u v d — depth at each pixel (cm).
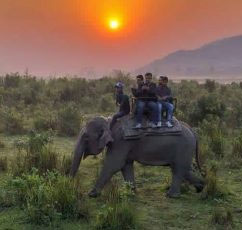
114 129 954
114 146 946
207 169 1164
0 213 845
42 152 1148
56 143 1576
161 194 1001
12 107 2394
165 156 964
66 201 828
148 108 954
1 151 1420
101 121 938
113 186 934
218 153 1384
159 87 996
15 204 882
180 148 966
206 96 2073
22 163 1147
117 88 972
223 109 2072
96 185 945
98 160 1316
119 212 799
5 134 1741
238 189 1051
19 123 1786
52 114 2088
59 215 806
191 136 988
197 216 862
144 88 948
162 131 957
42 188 834
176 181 976
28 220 804
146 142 952
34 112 2217
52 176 912
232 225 814
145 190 1030
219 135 1504
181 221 837
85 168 1227
